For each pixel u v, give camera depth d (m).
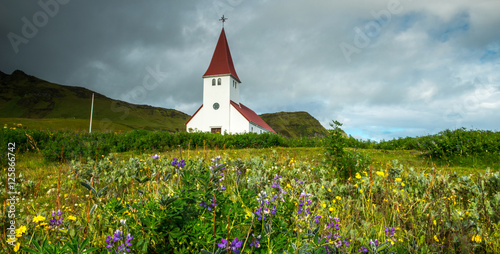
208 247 1.69
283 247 1.73
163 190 3.04
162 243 1.87
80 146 9.30
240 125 40.09
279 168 6.55
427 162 8.64
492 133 9.63
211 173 2.03
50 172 6.92
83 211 2.84
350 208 3.23
